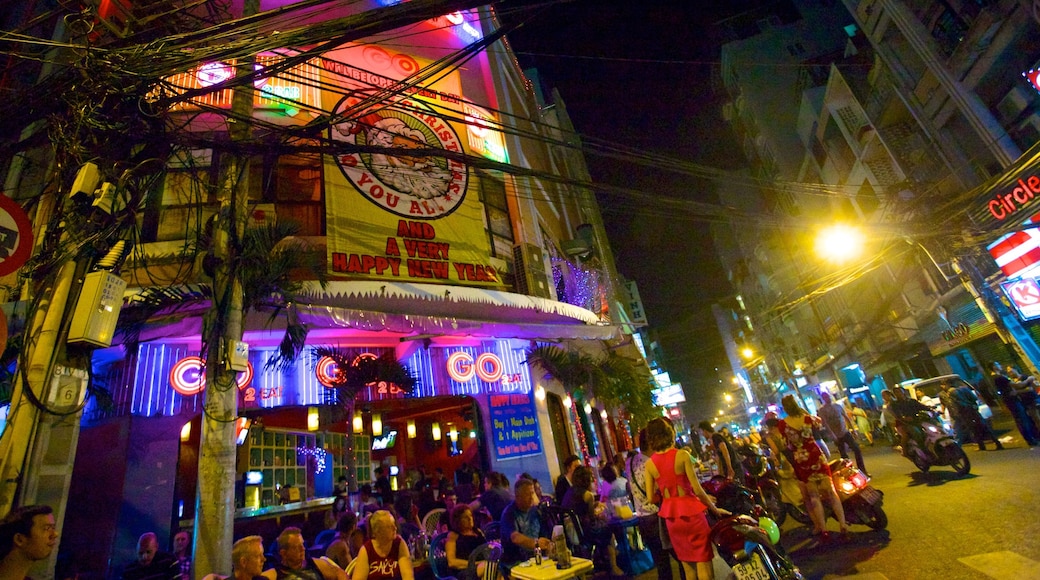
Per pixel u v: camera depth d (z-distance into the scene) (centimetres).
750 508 587
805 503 640
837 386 3316
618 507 683
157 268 809
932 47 1454
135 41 645
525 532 579
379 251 962
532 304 1046
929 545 522
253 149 604
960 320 1788
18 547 288
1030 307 1315
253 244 636
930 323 2027
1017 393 1060
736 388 6631
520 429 1121
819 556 567
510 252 1269
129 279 794
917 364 2325
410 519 953
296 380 902
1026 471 780
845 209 2486
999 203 1281
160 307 662
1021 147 1280
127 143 552
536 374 1222
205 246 658
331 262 902
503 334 1036
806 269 3123
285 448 1233
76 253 482
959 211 1334
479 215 1147
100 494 722
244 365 570
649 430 473
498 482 775
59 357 450
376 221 988
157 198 867
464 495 984
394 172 1057
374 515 489
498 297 987
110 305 480
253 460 1112
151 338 742
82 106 507
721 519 425
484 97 1467
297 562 435
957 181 1505
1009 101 1273
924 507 692
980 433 1123
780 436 663
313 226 966
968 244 1366
